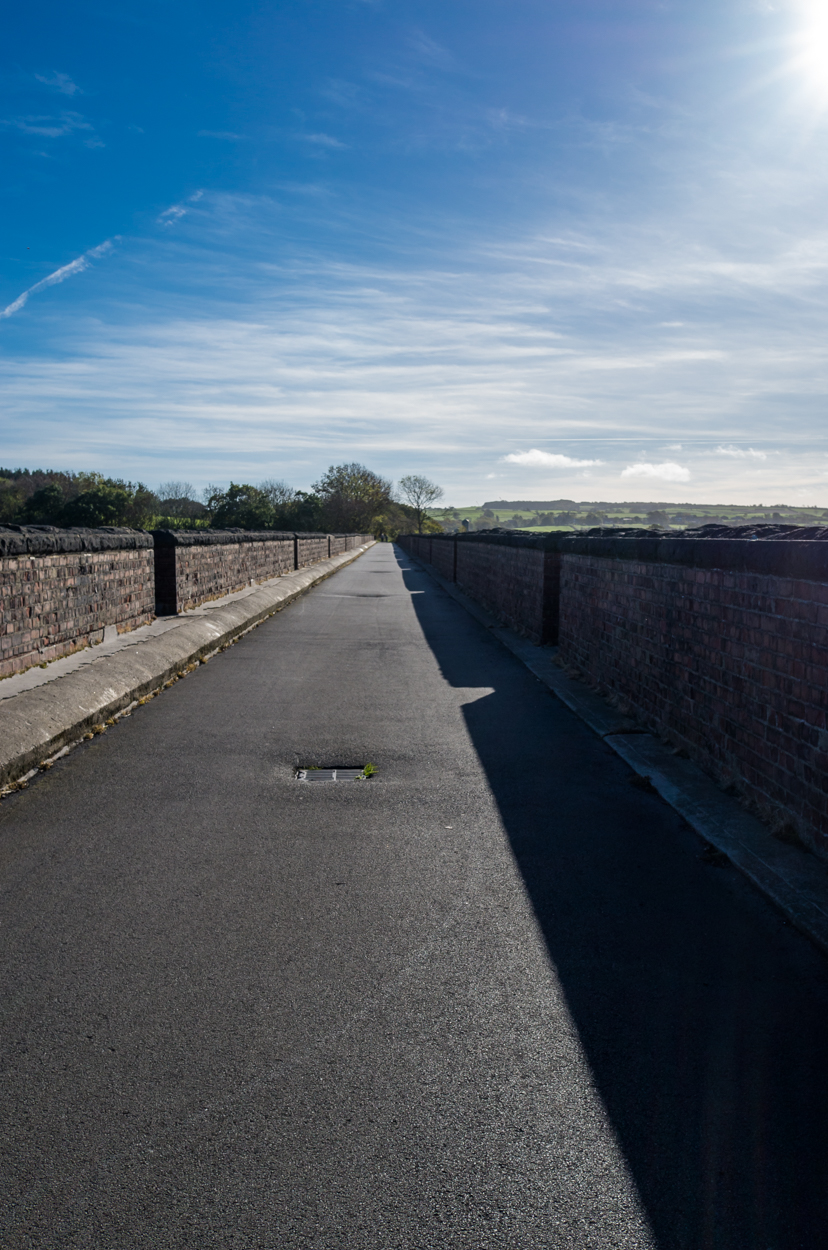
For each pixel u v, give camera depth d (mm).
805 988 2992
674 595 6180
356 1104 2338
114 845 4281
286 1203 1987
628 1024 2752
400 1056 2561
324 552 35312
